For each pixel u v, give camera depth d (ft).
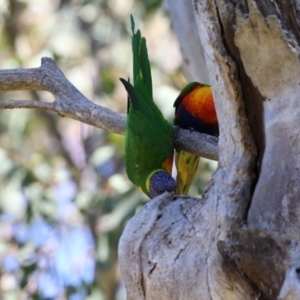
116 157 50.98
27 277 43.19
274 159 16.97
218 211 17.07
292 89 17.38
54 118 56.70
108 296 49.70
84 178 49.29
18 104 24.94
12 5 57.36
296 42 17.43
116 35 55.21
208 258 17.16
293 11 18.07
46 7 58.39
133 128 26.40
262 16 17.29
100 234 44.62
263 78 17.61
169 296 17.88
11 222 48.24
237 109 17.81
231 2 17.94
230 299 16.30
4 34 57.26
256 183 17.19
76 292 43.29
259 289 15.79
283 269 15.49
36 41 57.36
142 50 27.53
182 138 26.53
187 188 27.40
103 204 44.06
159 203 18.93
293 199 16.19
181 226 18.26
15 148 54.19
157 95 43.73
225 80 17.93
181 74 51.65
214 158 25.09
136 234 18.63
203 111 27.20
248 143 17.66
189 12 36.68
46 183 45.62
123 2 55.11
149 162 26.91
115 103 55.21
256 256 15.76
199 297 17.34
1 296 44.37
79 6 56.65
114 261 48.65
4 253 46.44
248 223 16.43
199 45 36.91
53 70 25.29
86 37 56.13
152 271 18.16
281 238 15.81
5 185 48.39
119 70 55.06
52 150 55.88
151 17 53.16
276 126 17.30
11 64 51.67
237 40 17.71
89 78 56.03
